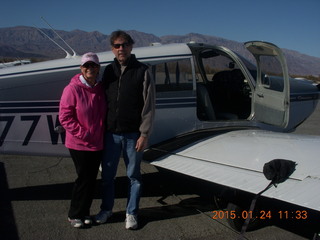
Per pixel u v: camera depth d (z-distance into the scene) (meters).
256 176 2.40
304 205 1.94
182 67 3.43
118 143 2.55
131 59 2.43
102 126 2.53
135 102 2.45
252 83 3.87
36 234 2.57
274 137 3.11
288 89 4.04
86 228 2.68
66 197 3.36
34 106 3.01
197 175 2.60
